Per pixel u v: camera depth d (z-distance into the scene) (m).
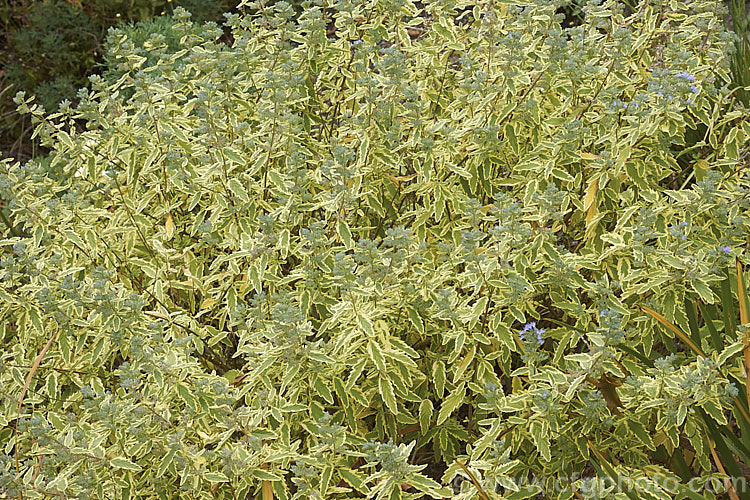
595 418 2.88
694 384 2.74
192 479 2.88
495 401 2.92
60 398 3.45
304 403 3.10
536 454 3.16
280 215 3.29
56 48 7.15
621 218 3.32
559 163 3.51
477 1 4.01
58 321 3.18
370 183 3.56
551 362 3.38
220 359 3.78
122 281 3.64
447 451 3.26
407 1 3.89
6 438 3.28
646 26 3.96
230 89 3.62
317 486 2.91
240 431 3.15
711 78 3.65
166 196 3.83
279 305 2.88
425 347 3.57
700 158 4.21
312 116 3.96
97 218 3.84
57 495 2.79
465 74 3.54
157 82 3.62
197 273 3.68
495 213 3.14
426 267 3.33
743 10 5.38
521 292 3.02
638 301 3.28
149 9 7.44
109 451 2.93
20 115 7.00
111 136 3.69
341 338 2.91
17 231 4.75
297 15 6.61
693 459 3.27
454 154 3.55
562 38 3.56
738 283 3.09
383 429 3.24
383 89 3.65
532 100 3.53
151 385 2.98
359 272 3.03
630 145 3.36
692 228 3.22
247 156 3.69
